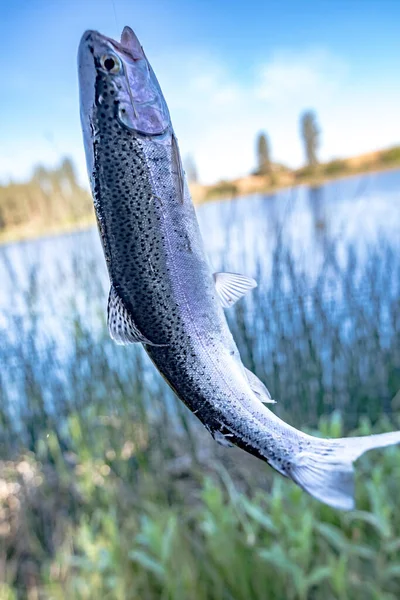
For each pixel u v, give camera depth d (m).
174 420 1.10
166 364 0.30
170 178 0.30
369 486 0.68
